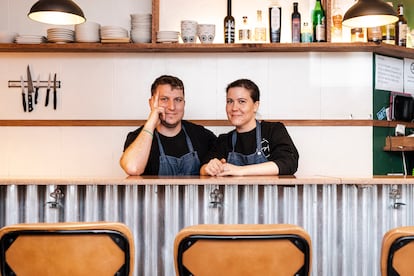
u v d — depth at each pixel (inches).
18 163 137.6
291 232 54.9
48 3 104.1
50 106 138.0
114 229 56.6
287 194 79.5
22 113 138.0
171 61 137.7
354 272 80.0
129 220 79.0
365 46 125.5
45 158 137.6
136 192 79.0
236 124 107.1
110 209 79.0
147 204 79.0
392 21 109.6
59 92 137.9
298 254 55.7
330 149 137.6
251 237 54.2
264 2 136.6
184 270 56.5
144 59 137.6
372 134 138.2
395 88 146.6
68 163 137.6
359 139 137.9
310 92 137.6
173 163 112.4
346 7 133.0
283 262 55.6
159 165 112.4
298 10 136.1
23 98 137.3
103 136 137.6
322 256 79.8
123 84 137.6
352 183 77.2
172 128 112.9
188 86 137.7
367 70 138.0
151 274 78.7
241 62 137.6
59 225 55.8
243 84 106.4
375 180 77.0
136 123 136.8
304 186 79.7
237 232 54.2
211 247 55.2
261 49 128.6
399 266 58.5
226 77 137.6
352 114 137.9
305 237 55.4
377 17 110.8
